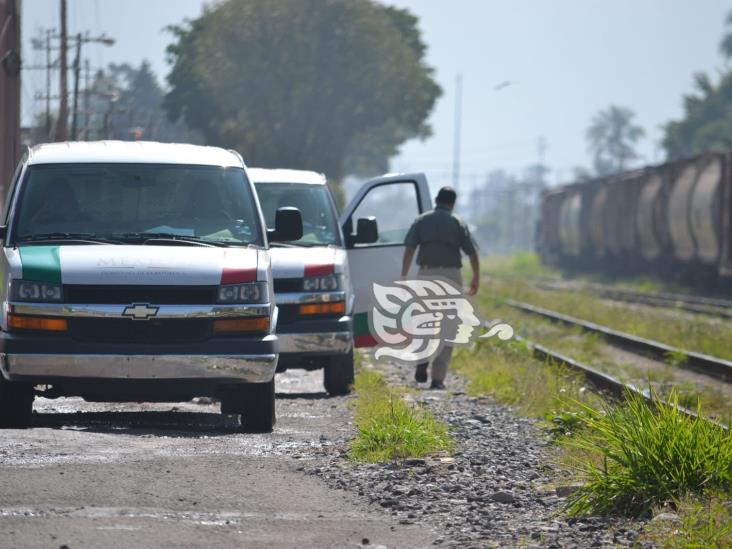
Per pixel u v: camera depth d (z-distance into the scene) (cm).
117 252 3512
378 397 4222
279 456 3158
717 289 16325
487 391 4969
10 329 3416
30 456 2919
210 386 3484
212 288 3484
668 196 17612
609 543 2297
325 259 4784
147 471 2825
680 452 2678
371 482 2855
